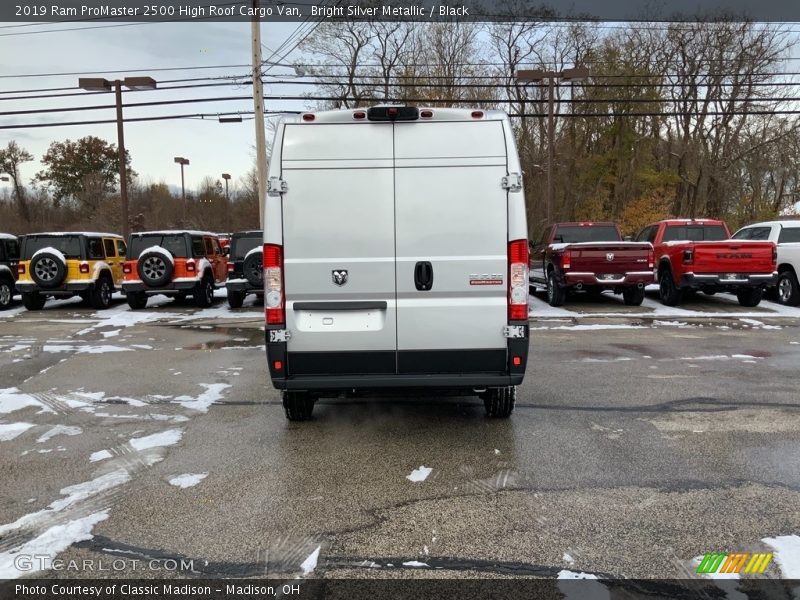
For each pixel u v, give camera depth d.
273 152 4.41
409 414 5.55
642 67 32.09
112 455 4.52
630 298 13.84
